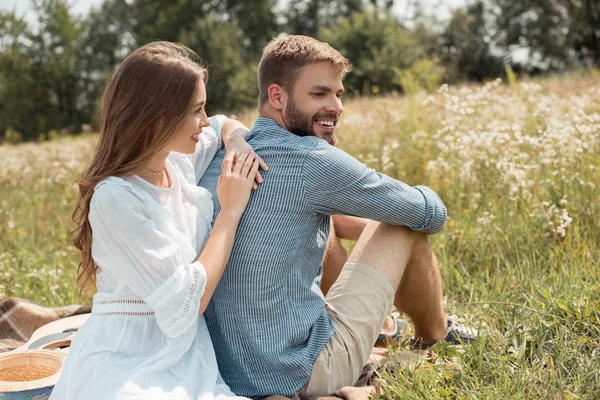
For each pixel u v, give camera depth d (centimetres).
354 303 247
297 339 233
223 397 213
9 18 4625
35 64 4753
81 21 4934
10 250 522
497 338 269
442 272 365
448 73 2644
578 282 307
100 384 206
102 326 217
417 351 277
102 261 213
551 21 4475
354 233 302
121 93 214
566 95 839
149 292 207
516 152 442
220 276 219
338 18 5184
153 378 207
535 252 366
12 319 345
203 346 228
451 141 466
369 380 259
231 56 3866
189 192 235
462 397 230
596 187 404
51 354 266
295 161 232
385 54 3077
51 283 431
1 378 254
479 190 443
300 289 238
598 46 4203
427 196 246
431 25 4531
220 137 272
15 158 1022
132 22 4956
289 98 251
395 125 661
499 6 4709
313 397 235
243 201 229
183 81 214
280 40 255
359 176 232
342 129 730
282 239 231
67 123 4775
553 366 239
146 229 207
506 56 4706
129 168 215
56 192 714
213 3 4647
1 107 4750
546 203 373
